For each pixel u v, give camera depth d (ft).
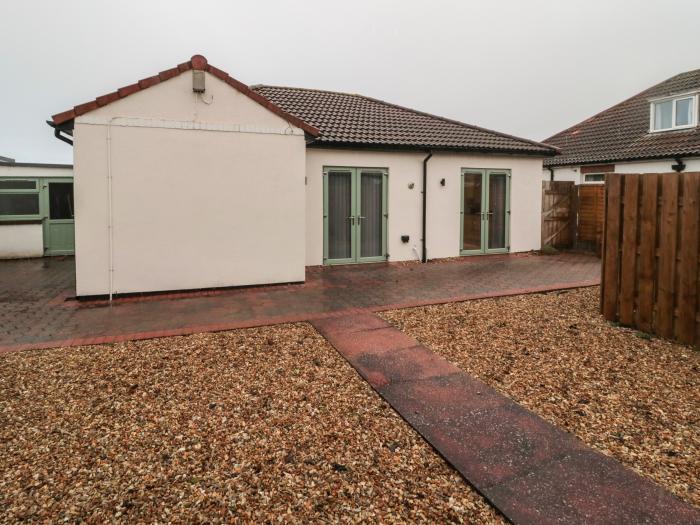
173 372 14.65
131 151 24.80
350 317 21.22
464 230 40.32
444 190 39.06
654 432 10.72
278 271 28.48
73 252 45.27
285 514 8.10
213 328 19.49
